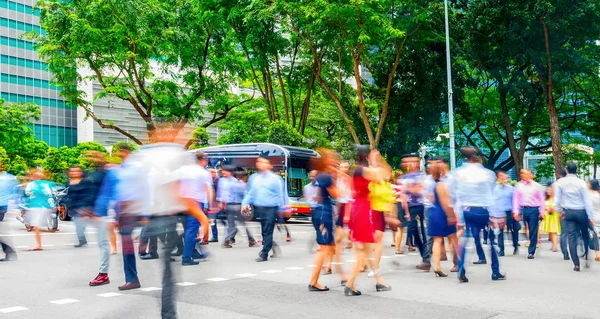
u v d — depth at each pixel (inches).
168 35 1127.6
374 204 302.2
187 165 194.2
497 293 290.5
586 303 264.5
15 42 2918.3
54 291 295.3
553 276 351.9
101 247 315.9
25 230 723.4
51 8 1102.4
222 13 1062.4
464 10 1153.4
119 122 2898.6
